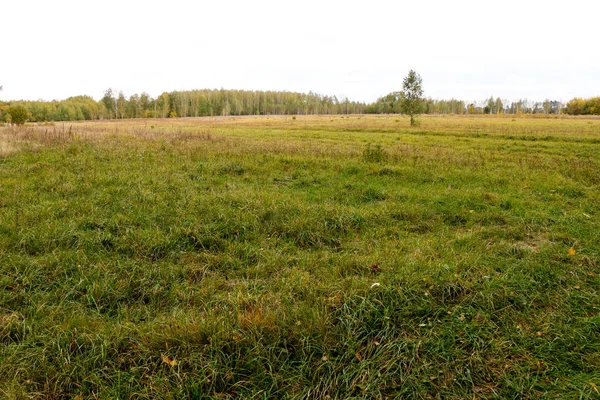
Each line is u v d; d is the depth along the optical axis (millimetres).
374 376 2904
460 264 4551
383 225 6289
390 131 31078
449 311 3701
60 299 3826
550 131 28891
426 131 29500
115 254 4801
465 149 18312
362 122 47000
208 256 4824
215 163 11297
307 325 3342
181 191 7793
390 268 4418
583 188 9047
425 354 3139
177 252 4953
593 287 4234
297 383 2857
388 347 3162
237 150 14039
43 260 4445
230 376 2842
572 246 5316
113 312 3758
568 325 3520
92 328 3359
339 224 6066
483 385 2889
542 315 3701
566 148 18734
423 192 8453
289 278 4285
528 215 6762
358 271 4531
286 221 6109
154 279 4250
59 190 7477
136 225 5777
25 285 3998
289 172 10750
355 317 3467
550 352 3209
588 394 2707
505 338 3350
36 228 5281
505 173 11039
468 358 3096
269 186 8875
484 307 3787
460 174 10578
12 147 13102
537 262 4746
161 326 3324
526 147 19266
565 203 7773
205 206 6727
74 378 2809
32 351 3037
